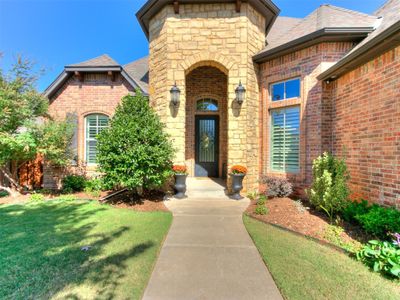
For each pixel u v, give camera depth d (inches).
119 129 255.8
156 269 123.0
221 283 110.4
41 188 392.5
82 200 296.2
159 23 320.8
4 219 212.2
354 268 122.5
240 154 301.6
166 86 307.0
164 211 236.2
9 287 104.4
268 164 318.3
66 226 190.1
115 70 386.0
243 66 301.1
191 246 152.5
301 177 281.7
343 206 188.1
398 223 150.4
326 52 264.7
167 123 306.2
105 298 97.6
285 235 170.1
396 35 157.6
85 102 400.8
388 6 284.5
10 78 311.9
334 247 148.1
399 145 169.3
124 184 254.1
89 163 405.7
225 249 148.0
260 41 328.8
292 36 305.3
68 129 366.6
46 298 96.8
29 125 320.5
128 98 284.0
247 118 303.3
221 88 403.5
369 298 98.4
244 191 302.7
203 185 344.8
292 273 117.3
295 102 288.7
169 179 303.7
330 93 263.4
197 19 304.7
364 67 206.7
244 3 300.8
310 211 221.1
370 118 199.0
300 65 282.8
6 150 314.2
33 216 221.5
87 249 143.7
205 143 414.0
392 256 117.5
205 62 311.9
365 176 204.8
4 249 144.6
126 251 141.9
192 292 103.3
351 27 245.9
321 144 263.0
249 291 104.4
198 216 219.1
